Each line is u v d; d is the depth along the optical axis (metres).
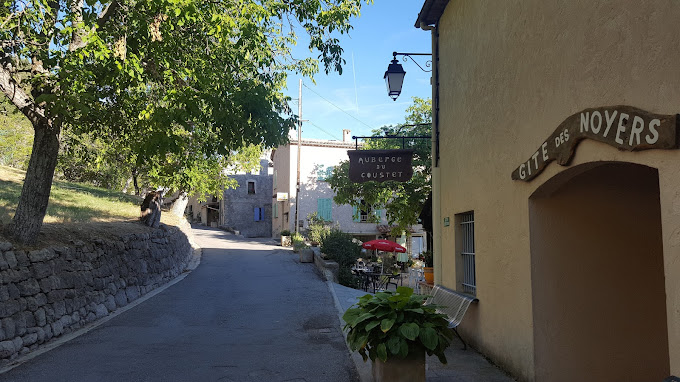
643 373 5.02
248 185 41.94
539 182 4.70
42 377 5.75
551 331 4.92
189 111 7.48
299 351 7.11
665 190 2.91
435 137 9.13
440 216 8.88
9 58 7.96
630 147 3.12
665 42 2.88
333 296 12.24
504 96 5.65
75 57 7.06
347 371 6.13
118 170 27.27
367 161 10.73
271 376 5.90
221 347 7.32
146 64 8.78
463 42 7.46
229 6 7.82
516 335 5.32
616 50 3.38
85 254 9.60
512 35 5.39
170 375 5.89
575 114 3.83
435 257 8.95
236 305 10.97
